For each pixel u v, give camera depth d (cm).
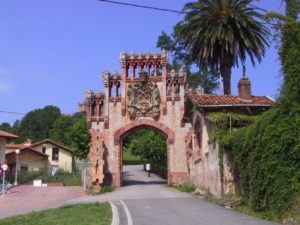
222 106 2666
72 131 5269
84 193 3688
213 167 2516
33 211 2314
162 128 4047
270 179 1580
